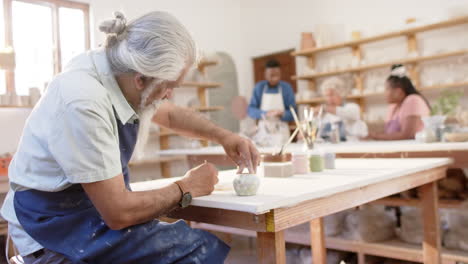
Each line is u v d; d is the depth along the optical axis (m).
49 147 1.05
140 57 1.07
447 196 2.62
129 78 1.15
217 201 1.16
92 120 1.03
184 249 1.15
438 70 5.20
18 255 1.37
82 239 1.11
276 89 5.45
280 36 6.68
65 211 1.15
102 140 1.04
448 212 2.49
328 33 6.05
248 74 7.05
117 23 1.13
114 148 1.07
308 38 6.12
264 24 6.88
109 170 1.04
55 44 4.81
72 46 4.99
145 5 5.66
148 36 1.08
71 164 1.02
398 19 5.52
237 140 1.56
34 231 1.14
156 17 1.11
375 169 1.74
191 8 6.30
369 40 5.49
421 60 5.21
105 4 5.22
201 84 5.92
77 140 1.02
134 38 1.10
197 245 1.17
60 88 1.08
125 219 1.05
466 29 4.97
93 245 1.09
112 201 1.03
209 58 5.94
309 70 6.09
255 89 5.54
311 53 6.20
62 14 4.90
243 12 7.07
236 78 6.85
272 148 3.04
